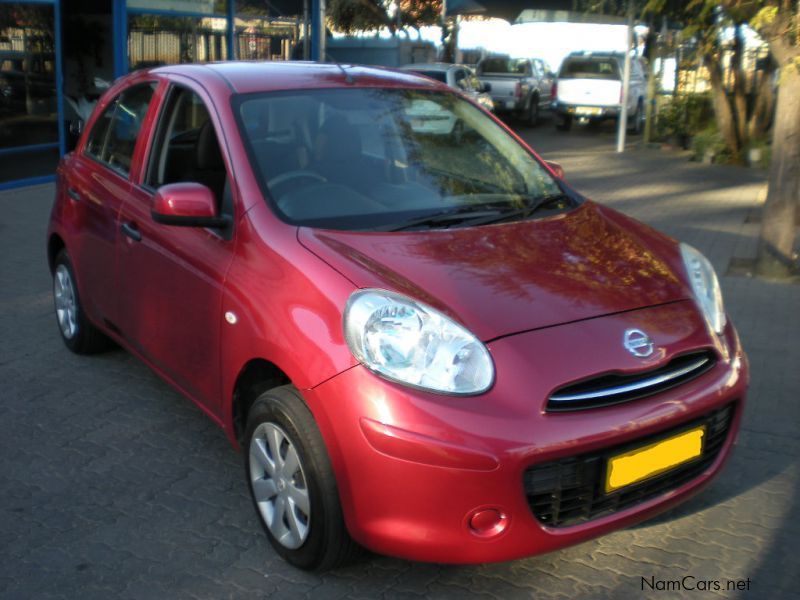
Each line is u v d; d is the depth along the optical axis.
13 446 4.27
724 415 3.27
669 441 3.02
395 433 2.74
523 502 2.78
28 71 11.27
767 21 6.81
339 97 4.18
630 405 2.92
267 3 16.75
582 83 21.56
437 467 2.72
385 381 2.80
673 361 3.13
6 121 11.05
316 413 2.94
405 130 4.14
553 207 4.02
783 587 3.22
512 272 3.23
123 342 4.67
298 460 3.05
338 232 3.42
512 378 2.81
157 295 4.07
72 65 14.03
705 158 15.80
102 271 4.71
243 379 3.49
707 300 3.46
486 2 18.55
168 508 3.73
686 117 18.03
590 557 3.39
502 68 23.78
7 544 3.44
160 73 4.59
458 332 2.87
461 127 4.38
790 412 4.76
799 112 7.18
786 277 7.47
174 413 4.68
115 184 4.62
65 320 5.47
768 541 3.52
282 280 3.22
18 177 11.33
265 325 3.19
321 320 3.01
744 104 15.48
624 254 3.57
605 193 12.12
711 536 3.55
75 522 3.61
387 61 22.84
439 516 2.78
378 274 3.08
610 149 18.02
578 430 2.79
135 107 4.72
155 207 3.57
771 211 7.43
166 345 4.07
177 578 3.23
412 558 2.87
